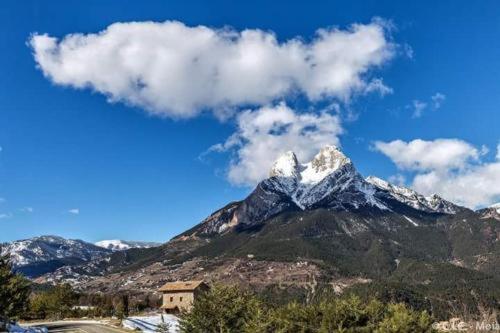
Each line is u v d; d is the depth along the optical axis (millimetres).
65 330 96562
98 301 178625
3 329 75438
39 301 144125
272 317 65625
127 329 99875
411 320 65250
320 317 67938
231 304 64312
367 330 65375
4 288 75812
